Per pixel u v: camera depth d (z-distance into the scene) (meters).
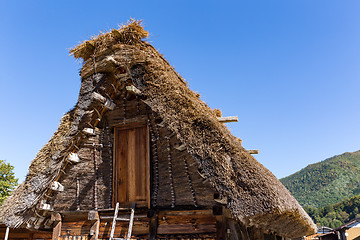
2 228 8.15
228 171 4.89
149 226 5.82
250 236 6.79
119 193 6.43
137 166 6.41
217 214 5.29
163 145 6.16
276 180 6.02
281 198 4.88
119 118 6.73
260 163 6.28
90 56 6.55
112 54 6.30
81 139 6.60
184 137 5.32
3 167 22.08
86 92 6.42
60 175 6.61
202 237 5.43
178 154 5.93
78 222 6.48
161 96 5.74
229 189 4.77
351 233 21.55
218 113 8.09
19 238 8.20
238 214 4.61
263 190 4.66
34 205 6.46
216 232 5.33
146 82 5.89
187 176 5.71
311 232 8.73
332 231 22.30
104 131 6.82
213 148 5.09
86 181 6.59
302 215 6.15
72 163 6.61
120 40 6.43
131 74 6.11
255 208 4.55
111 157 6.73
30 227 6.76
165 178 6.00
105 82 6.36
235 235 5.51
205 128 5.30
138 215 5.96
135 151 6.52
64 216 6.62
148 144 6.32
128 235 5.61
